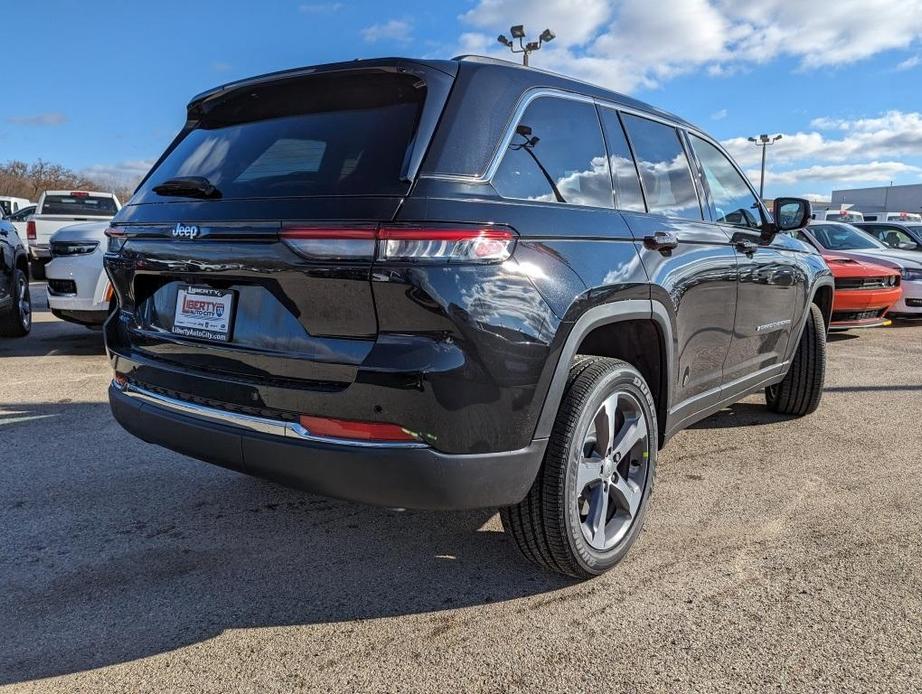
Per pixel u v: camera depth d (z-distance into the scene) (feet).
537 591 8.39
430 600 8.20
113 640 7.39
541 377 7.16
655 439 9.24
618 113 9.73
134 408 8.52
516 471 7.16
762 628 7.62
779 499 11.24
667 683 6.73
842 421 15.79
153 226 8.20
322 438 6.84
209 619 7.80
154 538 9.73
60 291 21.38
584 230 8.00
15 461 12.62
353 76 7.79
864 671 6.90
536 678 6.82
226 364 7.58
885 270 26.40
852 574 8.80
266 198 7.25
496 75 7.85
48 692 6.59
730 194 12.41
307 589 8.44
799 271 13.84
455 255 6.51
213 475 12.09
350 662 7.06
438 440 6.59
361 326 6.63
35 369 20.29
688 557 9.25
